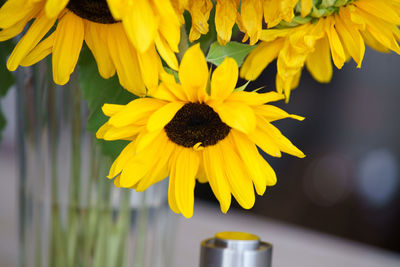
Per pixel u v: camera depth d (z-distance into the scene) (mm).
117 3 551
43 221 756
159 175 655
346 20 633
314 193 2227
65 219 747
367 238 2172
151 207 757
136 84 625
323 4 633
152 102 603
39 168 747
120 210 746
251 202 629
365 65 2223
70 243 749
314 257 898
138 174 620
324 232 2193
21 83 735
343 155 2242
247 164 620
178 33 579
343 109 2248
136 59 625
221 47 628
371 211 2215
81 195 739
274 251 904
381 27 629
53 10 554
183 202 637
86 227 745
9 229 935
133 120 590
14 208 987
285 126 2229
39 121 736
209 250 638
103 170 735
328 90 2234
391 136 2223
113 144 689
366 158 2246
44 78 721
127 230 750
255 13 604
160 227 769
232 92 601
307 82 2221
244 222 997
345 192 2234
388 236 2172
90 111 706
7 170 1200
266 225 998
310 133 2244
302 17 631
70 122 726
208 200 1768
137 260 757
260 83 1796
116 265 750
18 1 591
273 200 2193
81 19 633
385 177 2211
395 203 2189
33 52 637
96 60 642
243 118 580
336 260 895
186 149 647
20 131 761
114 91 672
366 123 2242
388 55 2189
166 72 614
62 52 629
